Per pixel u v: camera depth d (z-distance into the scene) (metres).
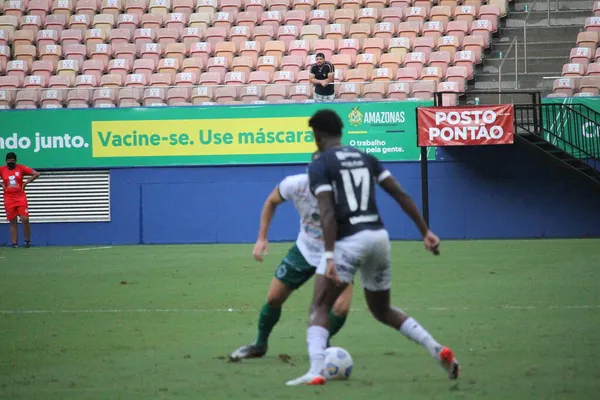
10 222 84.12
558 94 85.06
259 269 59.59
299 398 23.05
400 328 24.69
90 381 26.02
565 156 81.44
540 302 41.81
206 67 96.25
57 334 35.03
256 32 98.75
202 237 87.06
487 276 52.84
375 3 101.00
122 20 102.38
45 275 57.88
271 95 88.62
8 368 28.19
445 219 84.69
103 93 89.62
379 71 90.81
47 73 96.56
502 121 77.81
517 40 95.81
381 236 23.66
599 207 83.06
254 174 86.44
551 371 26.33
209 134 86.50
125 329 36.09
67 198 88.44
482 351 29.80
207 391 24.25
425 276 53.38
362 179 23.77
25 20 102.44
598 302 41.56
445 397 22.95
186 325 36.91
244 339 33.25
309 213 26.89
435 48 94.50
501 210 84.12
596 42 91.56
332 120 24.50
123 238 87.75
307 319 37.91
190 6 103.75
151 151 87.06
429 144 78.81
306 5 101.94
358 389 24.06
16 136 88.00
